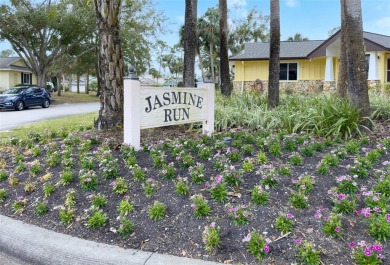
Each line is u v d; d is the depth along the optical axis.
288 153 4.19
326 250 2.33
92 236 2.69
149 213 2.85
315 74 19.41
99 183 3.44
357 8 5.36
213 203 2.94
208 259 2.34
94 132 5.77
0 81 30.77
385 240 2.38
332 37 16.92
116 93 5.87
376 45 15.85
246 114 6.69
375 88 14.02
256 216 2.73
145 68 32.12
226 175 3.25
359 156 3.91
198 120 5.38
